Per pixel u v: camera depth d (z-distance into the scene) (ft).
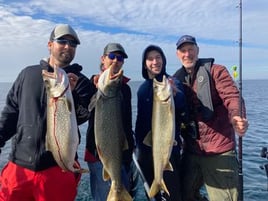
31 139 4.53
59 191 4.62
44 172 4.55
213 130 5.43
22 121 4.61
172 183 5.35
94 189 5.45
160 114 4.91
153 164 5.15
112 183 4.81
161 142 4.92
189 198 5.87
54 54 4.63
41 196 4.57
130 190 5.79
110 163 4.77
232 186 5.29
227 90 5.25
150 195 4.95
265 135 20.02
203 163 5.57
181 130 5.68
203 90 5.40
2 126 4.82
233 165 5.35
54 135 4.28
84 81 4.83
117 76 4.69
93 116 5.24
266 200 8.86
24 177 4.54
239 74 5.35
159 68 5.49
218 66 5.46
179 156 5.55
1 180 4.73
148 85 5.56
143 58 5.57
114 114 4.71
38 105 4.57
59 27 4.62
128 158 5.20
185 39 5.49
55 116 4.27
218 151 5.39
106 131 4.68
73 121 4.28
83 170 4.45
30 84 4.63
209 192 5.50
